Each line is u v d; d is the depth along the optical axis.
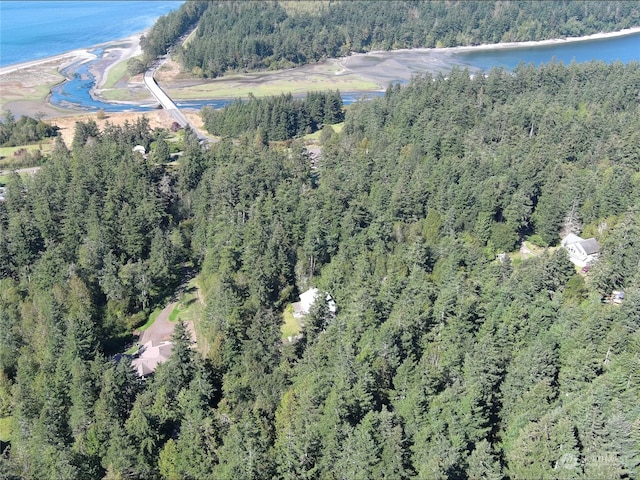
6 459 93.62
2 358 118.12
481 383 90.38
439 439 81.50
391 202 163.75
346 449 81.06
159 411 94.81
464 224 162.62
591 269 134.62
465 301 110.25
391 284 120.12
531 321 106.88
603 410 84.19
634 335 98.06
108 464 88.00
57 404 100.19
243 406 97.31
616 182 164.38
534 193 174.12
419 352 106.06
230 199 170.25
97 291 139.25
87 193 164.75
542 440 79.31
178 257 157.00
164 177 193.25
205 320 124.94
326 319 118.75
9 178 189.62
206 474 84.12
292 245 153.50
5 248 147.38
